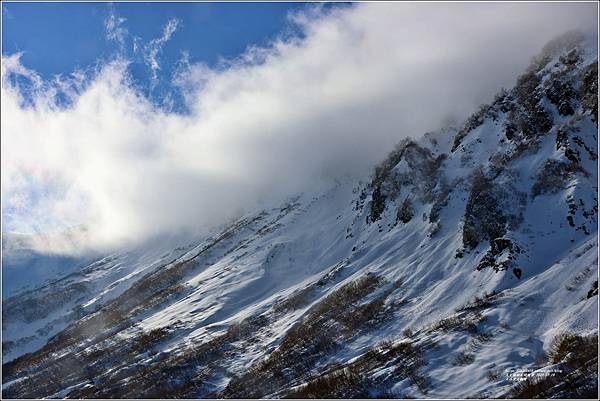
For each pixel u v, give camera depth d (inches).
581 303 2471.7
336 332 3499.0
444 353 2459.4
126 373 4210.1
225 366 3661.4
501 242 3398.1
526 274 3129.9
